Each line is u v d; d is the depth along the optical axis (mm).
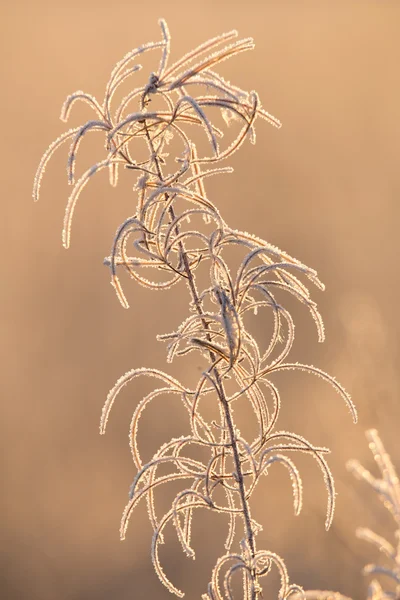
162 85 2627
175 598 10562
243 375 2777
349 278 16281
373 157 22391
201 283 11977
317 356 11391
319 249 18594
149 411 14680
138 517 12445
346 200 20484
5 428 15039
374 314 7133
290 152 23062
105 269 19094
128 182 20297
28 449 14703
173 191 2553
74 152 2672
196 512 10570
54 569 12000
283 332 2779
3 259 20422
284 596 2652
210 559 10383
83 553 12297
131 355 16500
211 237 2604
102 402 15586
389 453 5621
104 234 20062
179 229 2734
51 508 13406
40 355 17141
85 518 13109
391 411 6027
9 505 13406
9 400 15953
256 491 8234
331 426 6836
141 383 15477
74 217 20703
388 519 4008
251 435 6711
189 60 2621
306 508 5598
